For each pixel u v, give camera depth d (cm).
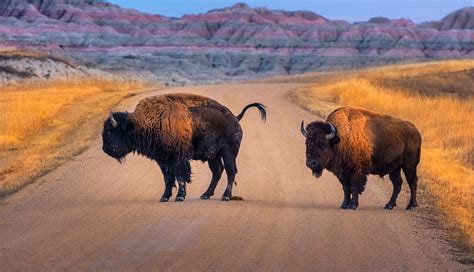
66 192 5662
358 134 4975
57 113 12006
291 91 17350
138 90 16825
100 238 3956
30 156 8031
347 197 5078
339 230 4272
